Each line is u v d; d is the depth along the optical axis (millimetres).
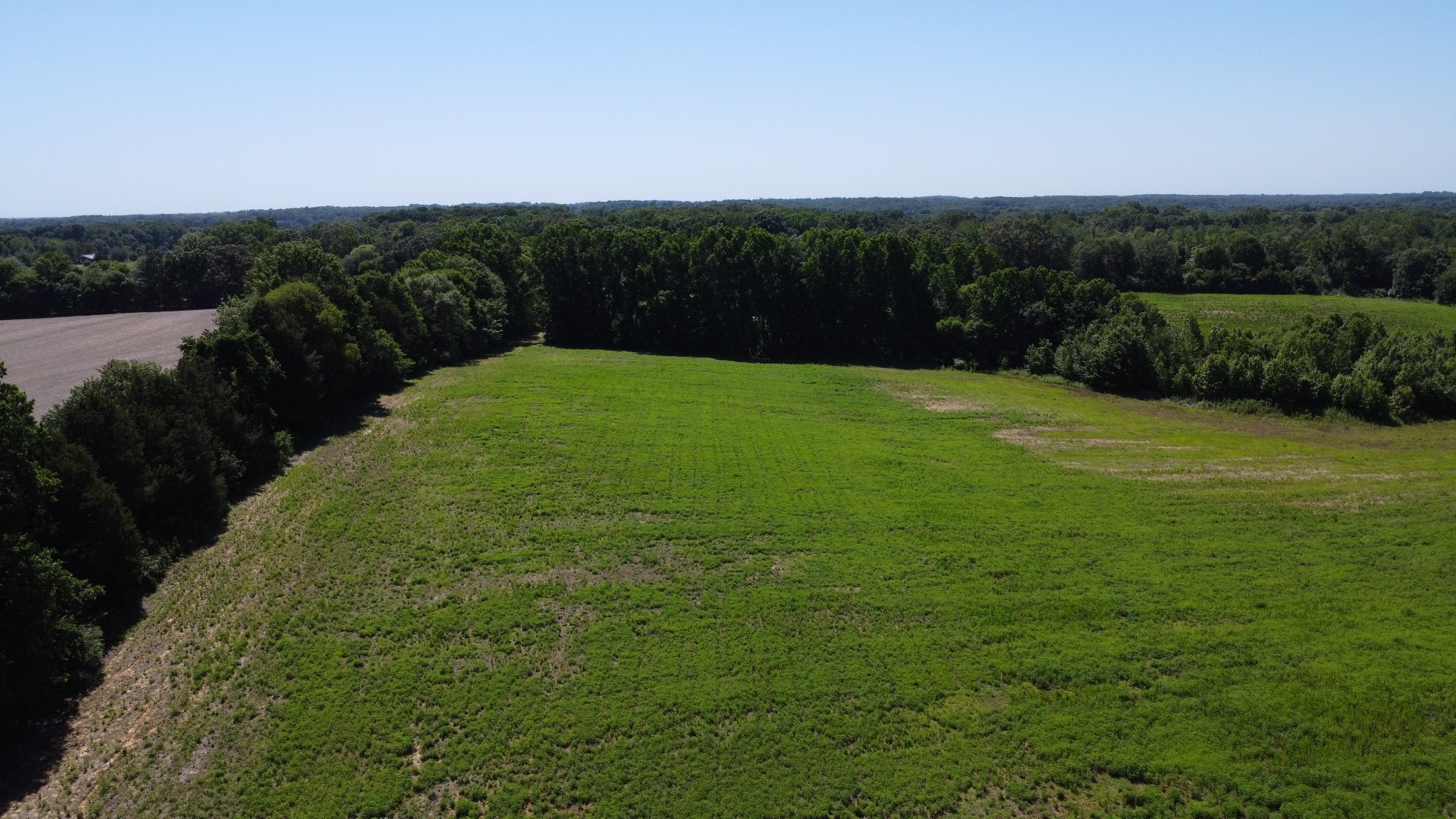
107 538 28016
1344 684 23969
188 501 34312
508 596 29531
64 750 21422
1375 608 28469
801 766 21094
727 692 23984
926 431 53719
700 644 26578
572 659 25688
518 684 24328
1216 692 23859
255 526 35188
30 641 21766
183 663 25250
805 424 54438
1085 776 20750
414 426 50969
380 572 31219
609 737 22250
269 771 20703
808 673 25016
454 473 42000
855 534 35312
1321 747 21469
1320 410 57906
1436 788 19922
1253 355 62281
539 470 42812
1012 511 38031
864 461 45781
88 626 25250
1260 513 37625
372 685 24203
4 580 21484
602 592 29875
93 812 19375
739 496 39750
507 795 19984
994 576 31438
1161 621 27906
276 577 30656
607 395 60969
